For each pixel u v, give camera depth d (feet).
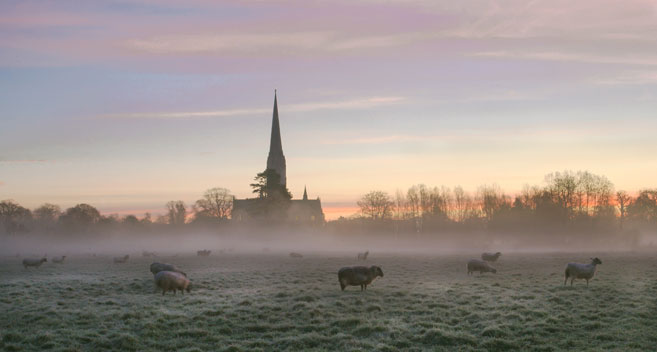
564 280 99.19
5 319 61.00
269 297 77.20
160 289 86.89
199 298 76.28
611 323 56.65
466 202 501.15
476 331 54.19
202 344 49.26
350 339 50.67
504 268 135.23
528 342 48.80
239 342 49.88
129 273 127.24
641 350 45.37
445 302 71.26
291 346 48.01
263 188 442.09
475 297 76.23
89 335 52.21
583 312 62.64
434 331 51.93
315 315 61.77
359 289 87.04
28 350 46.96
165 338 51.88
